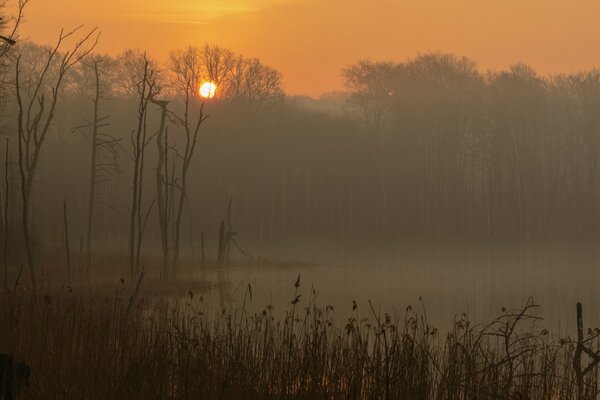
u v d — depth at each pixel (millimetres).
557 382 20031
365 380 18234
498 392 18703
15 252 62625
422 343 19422
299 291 57531
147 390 18328
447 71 141250
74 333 22250
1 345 21438
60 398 17734
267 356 19438
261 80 137875
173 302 46125
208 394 17562
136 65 127625
